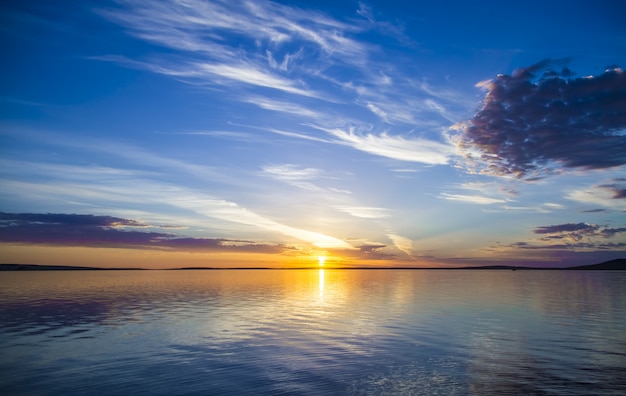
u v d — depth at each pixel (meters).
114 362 19.19
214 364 18.88
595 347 22.34
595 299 49.84
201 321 31.17
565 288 73.75
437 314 35.53
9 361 19.34
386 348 22.12
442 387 15.72
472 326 29.11
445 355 20.62
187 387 15.68
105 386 15.80
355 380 16.55
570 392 15.08
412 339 24.52
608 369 17.98
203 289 68.75
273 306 41.88
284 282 98.56
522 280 117.06
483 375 17.17
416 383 16.19
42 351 21.34
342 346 22.62
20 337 25.02
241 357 20.17
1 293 58.38
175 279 114.12
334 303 45.16
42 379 16.64
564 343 23.38
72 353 20.91
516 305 42.91
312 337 25.11
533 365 18.70
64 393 15.04
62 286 76.00
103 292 60.72
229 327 28.59
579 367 18.34
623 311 37.59
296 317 33.53
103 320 31.56
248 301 47.38
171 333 26.36
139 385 15.90
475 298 51.66
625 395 14.77
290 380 16.55
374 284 89.62
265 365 18.72
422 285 84.94
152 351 21.39
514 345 22.86
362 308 40.16
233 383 16.16
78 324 29.70
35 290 64.81
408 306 41.94
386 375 17.20
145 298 50.66
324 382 16.31
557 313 36.12
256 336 25.41
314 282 99.25
